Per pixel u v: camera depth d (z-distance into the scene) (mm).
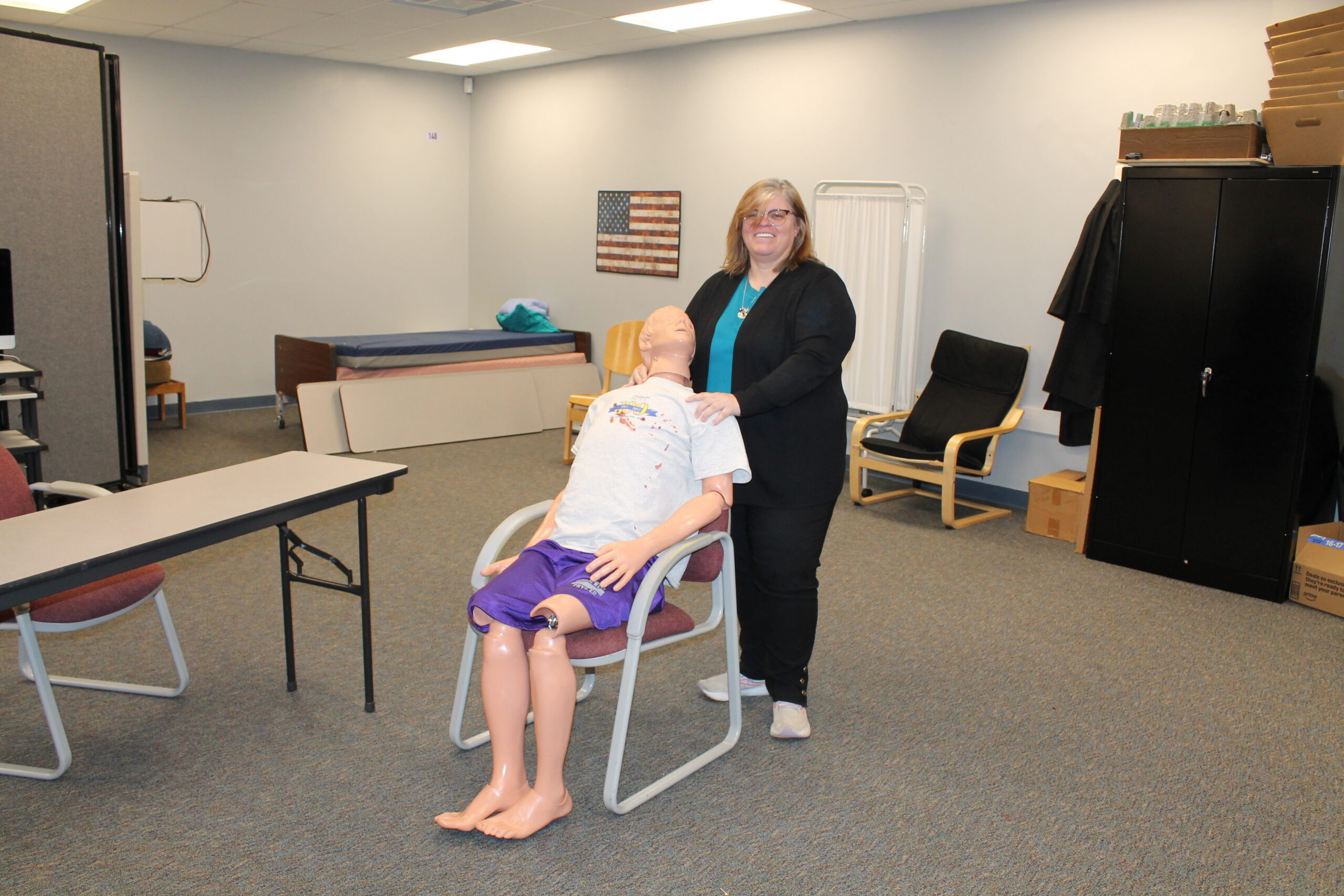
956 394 4738
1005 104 4680
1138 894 1845
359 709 2510
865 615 3305
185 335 6723
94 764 2205
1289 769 2324
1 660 2730
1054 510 4266
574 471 2135
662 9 5152
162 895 1761
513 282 7703
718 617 2299
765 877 1867
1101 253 3918
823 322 2225
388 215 7594
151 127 6371
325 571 3578
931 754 2361
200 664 2754
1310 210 3271
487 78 7656
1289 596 3535
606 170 6797
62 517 1981
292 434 6145
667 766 2283
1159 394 3711
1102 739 2457
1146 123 3723
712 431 2111
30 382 3641
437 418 5988
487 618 1974
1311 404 3375
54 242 4203
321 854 1897
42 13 5562
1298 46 3322
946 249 4988
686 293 6395
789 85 5590
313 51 6680
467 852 1919
